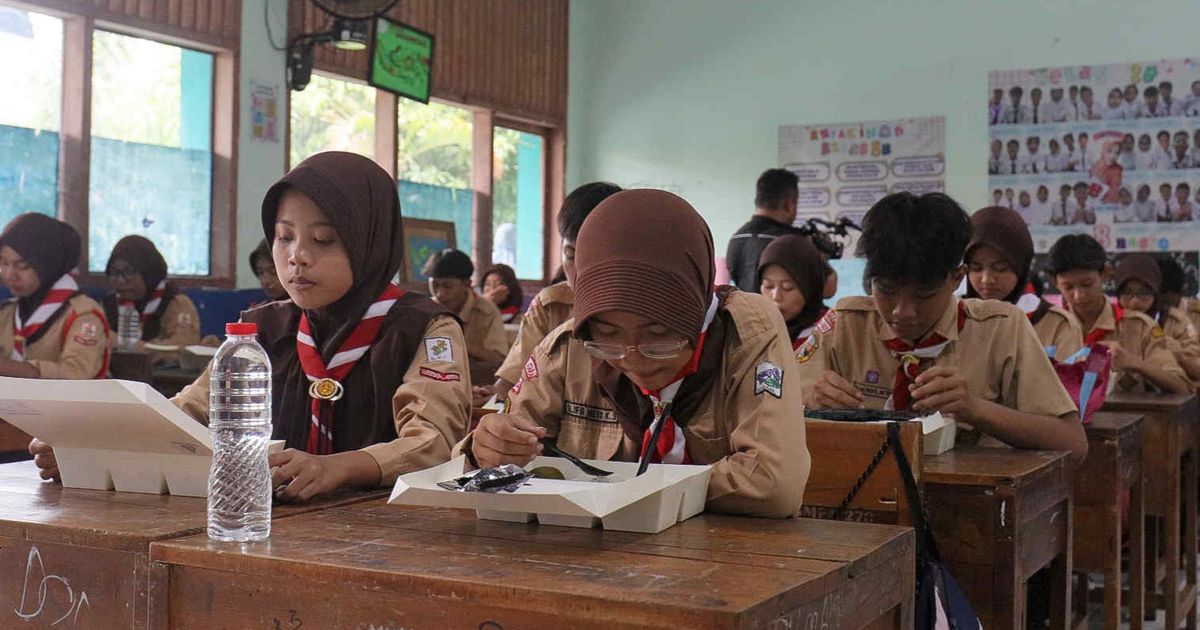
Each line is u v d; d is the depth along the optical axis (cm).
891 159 789
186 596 129
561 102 864
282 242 187
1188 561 397
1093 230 736
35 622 142
